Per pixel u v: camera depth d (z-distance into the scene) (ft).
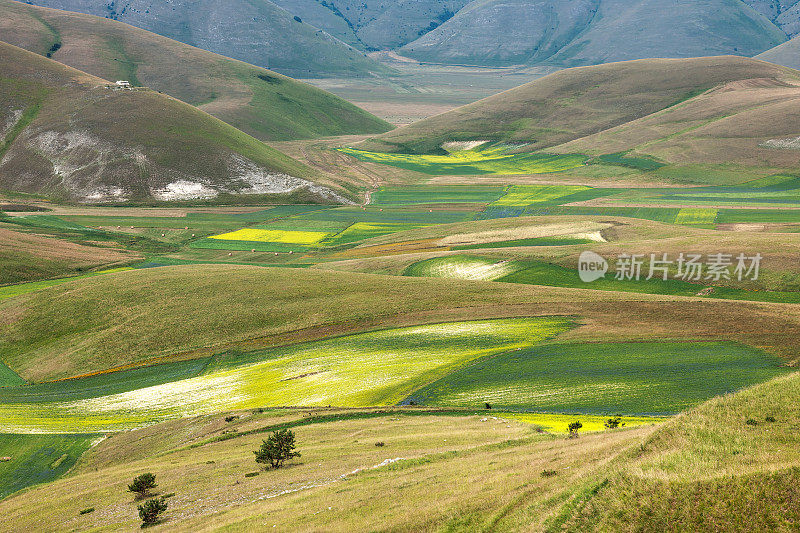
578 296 270.05
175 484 107.96
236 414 167.43
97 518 96.27
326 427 142.31
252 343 242.78
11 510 115.65
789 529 45.78
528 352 199.11
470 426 130.72
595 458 69.82
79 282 329.11
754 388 69.51
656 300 254.06
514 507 61.21
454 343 218.18
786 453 53.78
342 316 260.62
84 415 192.75
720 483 51.24
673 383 162.20
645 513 51.19
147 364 235.20
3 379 234.79
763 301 261.24
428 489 75.87
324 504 77.82
